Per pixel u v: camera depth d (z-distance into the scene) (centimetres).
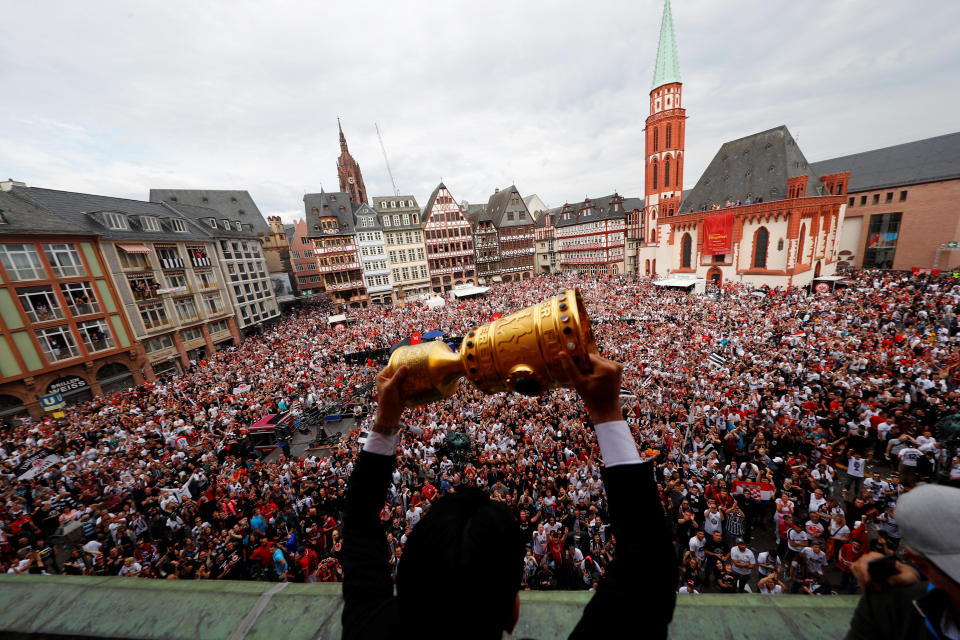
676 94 5028
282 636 163
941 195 4431
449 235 6103
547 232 7688
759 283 4200
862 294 3134
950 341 1859
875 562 134
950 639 112
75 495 1393
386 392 135
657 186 5353
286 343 3575
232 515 1195
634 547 90
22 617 189
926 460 996
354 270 5491
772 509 1115
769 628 160
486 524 68
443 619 61
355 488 133
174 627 173
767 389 1584
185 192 5462
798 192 3841
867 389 1455
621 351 2322
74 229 2700
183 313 3531
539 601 176
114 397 2522
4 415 2341
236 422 1916
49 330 2541
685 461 1229
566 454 1284
